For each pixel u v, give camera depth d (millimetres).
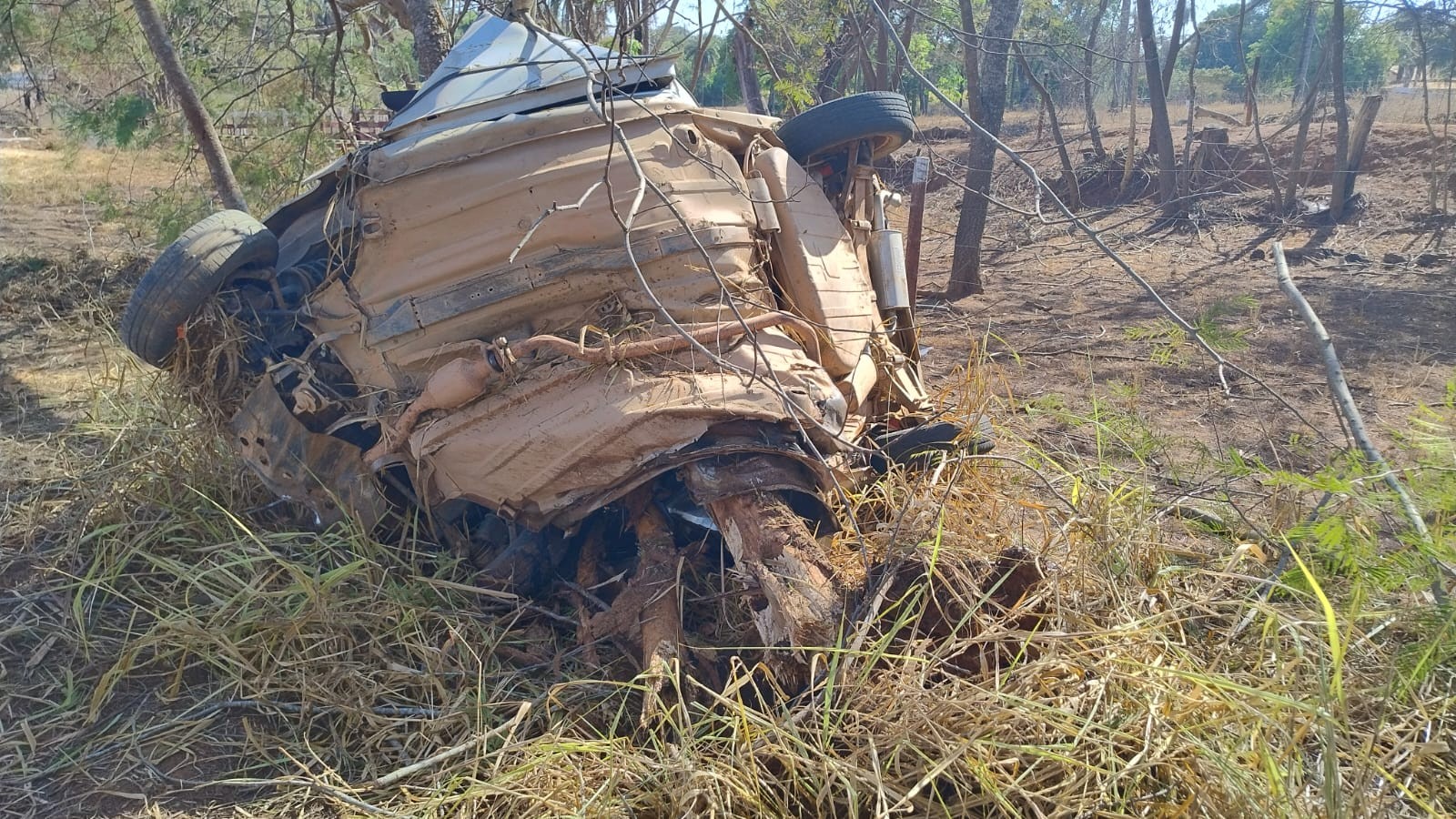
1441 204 14242
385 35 11734
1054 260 13773
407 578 4309
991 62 11461
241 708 3799
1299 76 22406
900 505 4316
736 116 4844
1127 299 11023
